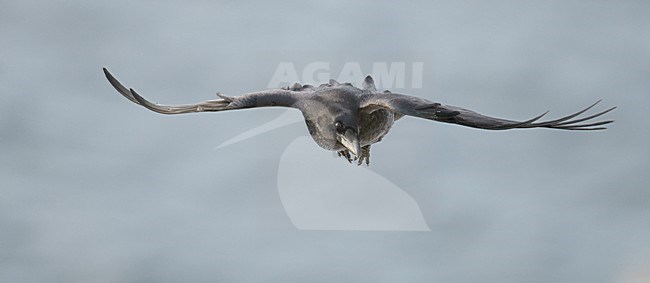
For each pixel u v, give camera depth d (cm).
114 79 1027
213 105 1030
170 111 1029
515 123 912
